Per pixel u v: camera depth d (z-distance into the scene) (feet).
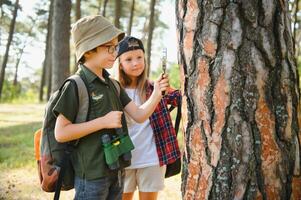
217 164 7.39
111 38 7.77
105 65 7.89
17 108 59.16
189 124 7.81
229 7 7.21
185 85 7.87
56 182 7.56
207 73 7.43
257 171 7.18
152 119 10.21
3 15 98.27
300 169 7.44
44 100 92.84
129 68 10.22
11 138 27.81
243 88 7.17
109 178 7.68
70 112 7.34
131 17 72.08
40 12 93.71
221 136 7.33
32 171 18.60
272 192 7.20
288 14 7.52
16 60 131.75
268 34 7.16
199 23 7.50
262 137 7.15
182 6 7.85
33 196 14.97
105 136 7.41
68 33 31.50
